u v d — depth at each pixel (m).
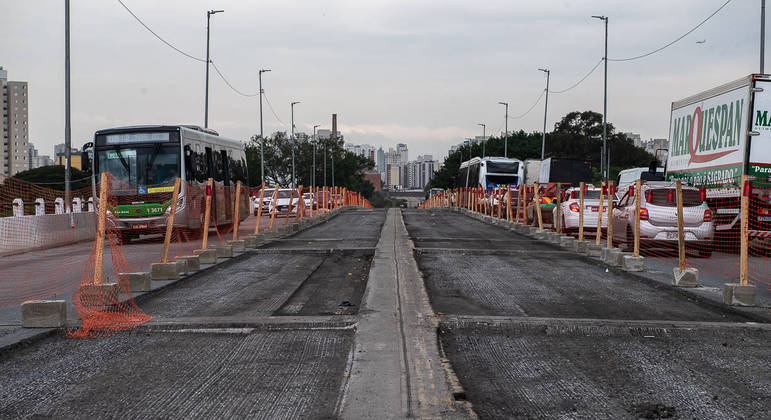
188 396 5.00
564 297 9.35
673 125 20.09
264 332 7.09
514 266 12.88
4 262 15.38
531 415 4.60
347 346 6.49
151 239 22.14
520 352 6.35
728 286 8.58
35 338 6.74
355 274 11.68
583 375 5.59
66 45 25.38
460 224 28.03
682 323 7.39
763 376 5.59
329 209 37.34
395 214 37.69
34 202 20.75
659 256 15.77
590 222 19.11
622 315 8.09
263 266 12.88
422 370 5.53
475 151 118.75
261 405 4.79
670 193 15.56
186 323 7.27
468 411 4.58
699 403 4.87
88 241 23.34
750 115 14.98
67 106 25.45
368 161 143.75
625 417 4.57
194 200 20.20
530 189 27.81
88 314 7.71
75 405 4.80
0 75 150.50
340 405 4.75
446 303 8.73
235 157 27.42
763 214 15.33
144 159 20.42
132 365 5.87
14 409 4.72
